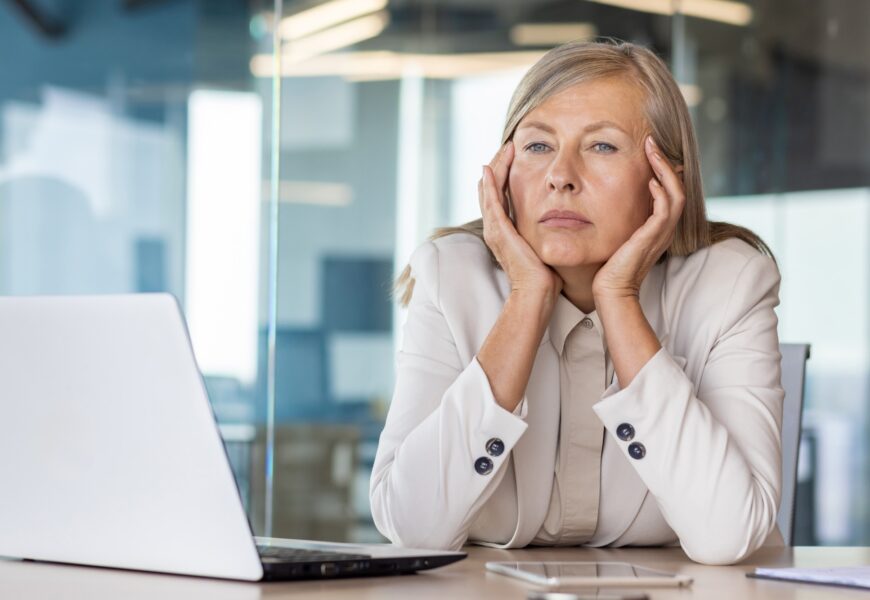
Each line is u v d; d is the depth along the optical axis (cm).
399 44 320
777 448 143
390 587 97
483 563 117
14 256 634
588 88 147
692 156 155
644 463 133
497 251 146
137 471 100
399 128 321
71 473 104
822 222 355
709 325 152
